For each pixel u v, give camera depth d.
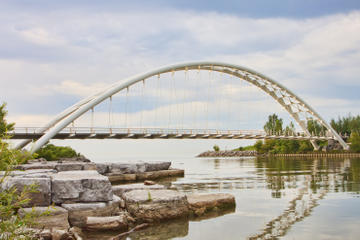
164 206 9.83
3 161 4.88
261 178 23.20
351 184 18.47
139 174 23.34
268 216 10.20
